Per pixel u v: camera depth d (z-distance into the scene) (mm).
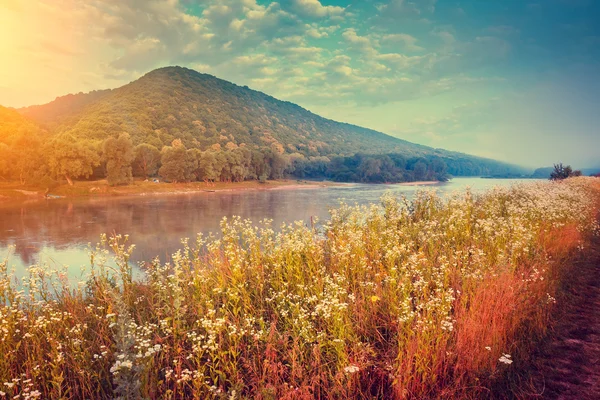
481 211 16219
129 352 4930
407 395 5004
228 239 10148
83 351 5754
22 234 34844
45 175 81062
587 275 10375
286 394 4805
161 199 73750
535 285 8383
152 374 5113
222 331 6207
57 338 6012
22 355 5832
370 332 6508
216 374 5539
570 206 16750
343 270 8547
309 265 8656
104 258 9500
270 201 70438
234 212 51219
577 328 7266
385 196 17078
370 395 5078
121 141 87562
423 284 7633
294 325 6191
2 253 26703
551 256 10820
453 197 17688
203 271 8312
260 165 135625
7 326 5777
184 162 103062
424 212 16234
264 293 8094
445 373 5324
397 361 5418
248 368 5512
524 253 10078
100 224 40281
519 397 5191
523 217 13555
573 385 5453
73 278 14820
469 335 5844
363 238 11453
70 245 29750
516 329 6715
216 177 112750
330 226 13773
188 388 5320
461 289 8008
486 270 8602
